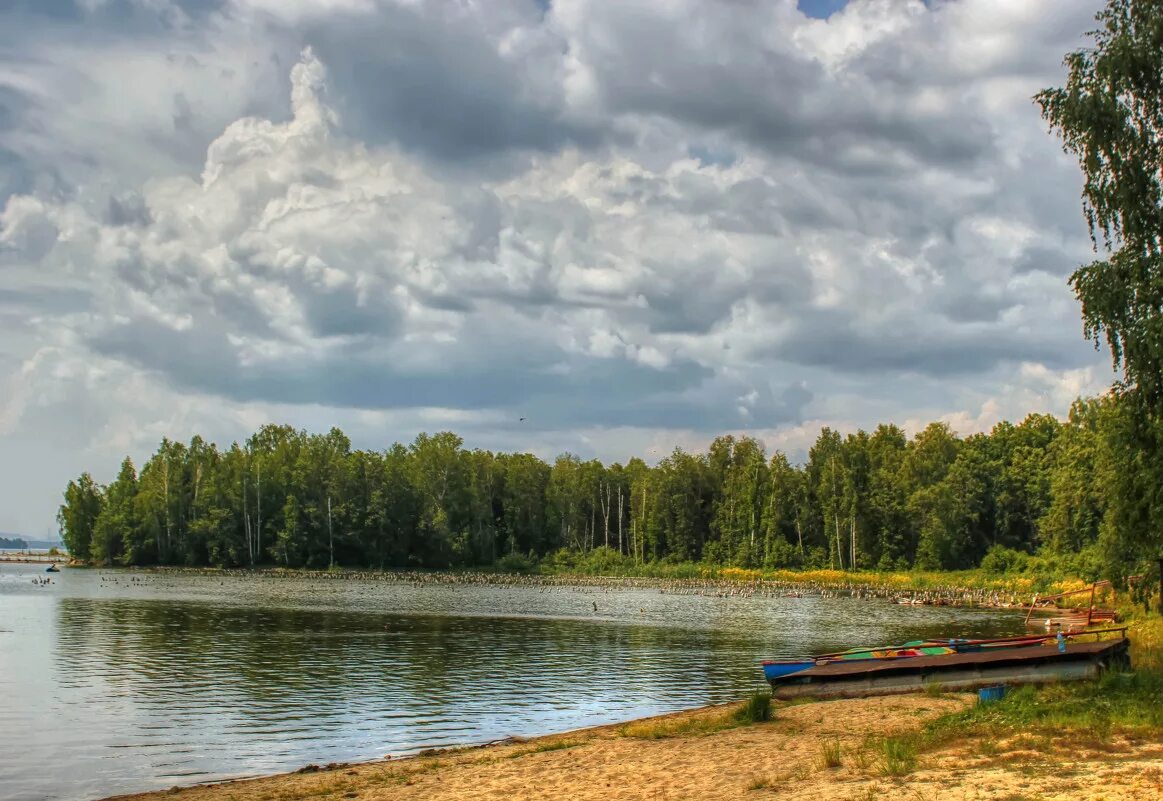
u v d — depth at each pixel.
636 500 177.25
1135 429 28.73
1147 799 14.48
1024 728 21.31
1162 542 29.02
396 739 30.20
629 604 95.44
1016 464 149.88
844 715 27.69
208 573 150.88
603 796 19.38
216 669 44.06
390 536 163.50
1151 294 27.78
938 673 31.09
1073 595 91.12
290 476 165.75
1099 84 29.34
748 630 66.56
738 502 165.75
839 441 165.62
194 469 171.88
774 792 18.03
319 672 43.59
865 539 148.75
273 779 24.06
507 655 51.06
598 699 37.66
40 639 55.16
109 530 169.62
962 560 144.12
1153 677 26.83
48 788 24.00
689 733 26.72
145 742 29.27
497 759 25.03
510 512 175.88
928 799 15.83
